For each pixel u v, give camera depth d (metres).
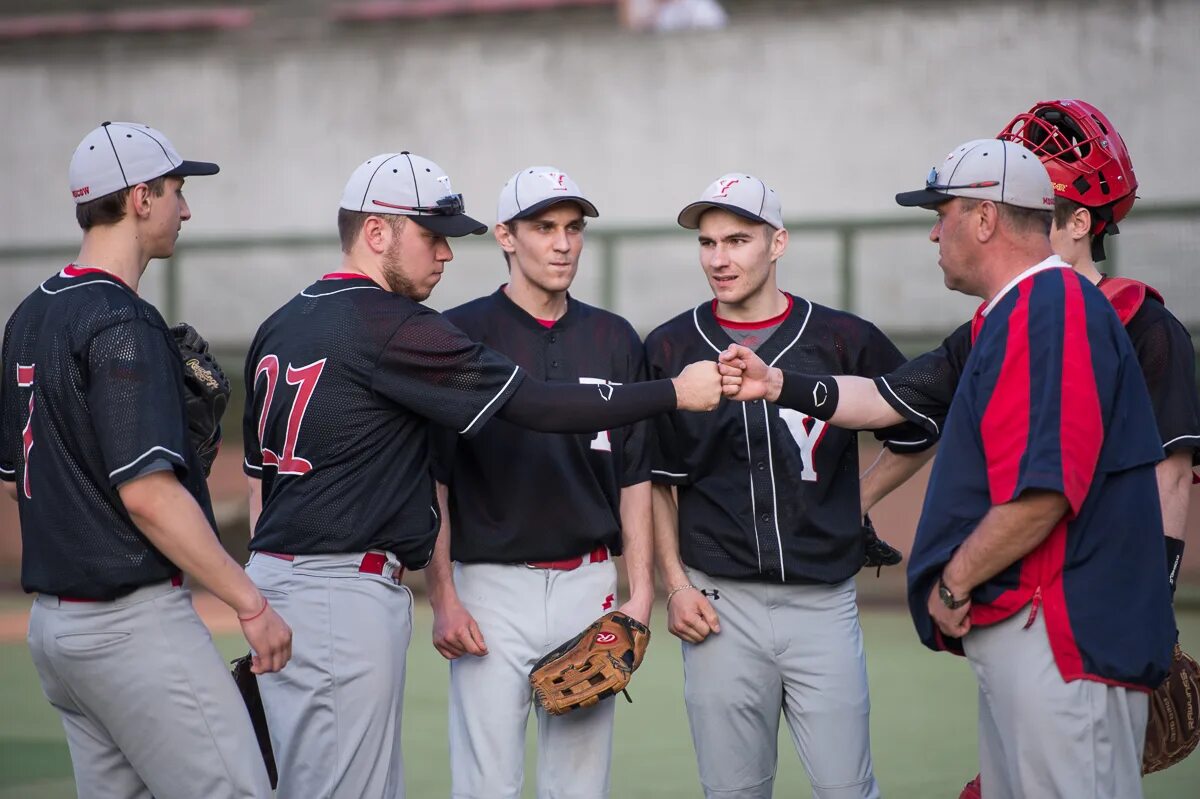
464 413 12.87
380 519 12.96
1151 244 38.91
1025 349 11.47
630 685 25.05
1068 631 11.41
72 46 51.41
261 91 50.25
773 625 14.53
